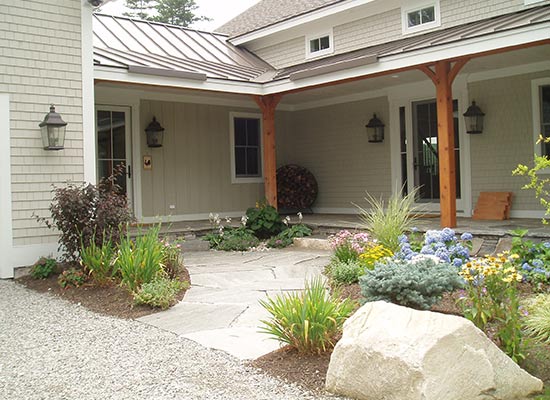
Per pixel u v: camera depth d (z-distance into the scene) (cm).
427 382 308
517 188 984
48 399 345
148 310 561
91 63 817
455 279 437
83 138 809
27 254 760
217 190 1266
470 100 1043
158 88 1111
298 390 350
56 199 718
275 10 1424
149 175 1155
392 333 334
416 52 808
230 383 362
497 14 963
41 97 773
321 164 1341
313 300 409
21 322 536
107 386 364
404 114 1161
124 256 632
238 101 1305
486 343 336
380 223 735
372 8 1145
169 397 342
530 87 961
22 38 758
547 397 330
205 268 780
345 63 898
